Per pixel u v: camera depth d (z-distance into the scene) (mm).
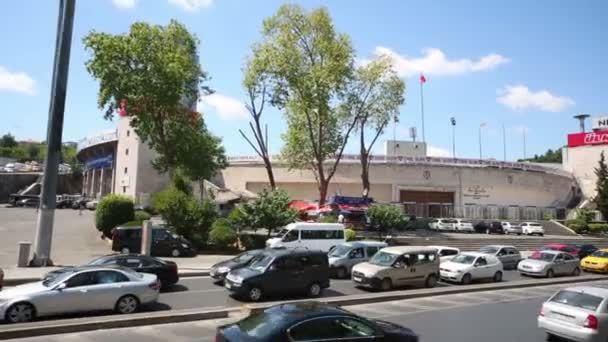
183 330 13297
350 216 45875
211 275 21906
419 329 14164
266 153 49156
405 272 22281
